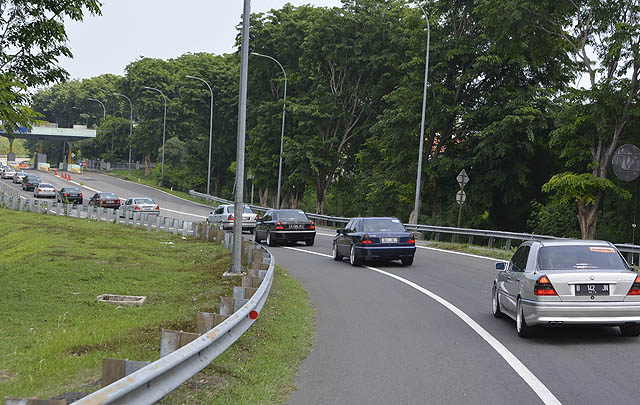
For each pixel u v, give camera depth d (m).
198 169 90.62
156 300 15.34
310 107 51.62
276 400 6.68
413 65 41.59
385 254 21.06
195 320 11.03
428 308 13.04
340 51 50.75
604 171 30.16
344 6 51.00
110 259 22.75
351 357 8.72
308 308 12.98
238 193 18.20
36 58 15.93
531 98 37.81
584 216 30.86
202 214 56.41
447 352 8.99
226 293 14.42
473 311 12.67
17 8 15.32
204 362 6.39
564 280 9.32
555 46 33.50
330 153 53.19
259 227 32.12
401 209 50.84
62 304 14.95
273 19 59.62
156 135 100.88
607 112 28.98
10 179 96.38
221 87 74.06
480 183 41.81
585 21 30.73
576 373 7.71
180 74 102.19
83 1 15.27
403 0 50.06
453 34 40.94
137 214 37.84
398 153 43.88
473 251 26.59
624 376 7.54
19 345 10.79
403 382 7.39
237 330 7.97
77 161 142.25
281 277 17.42
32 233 32.06
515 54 34.03
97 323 12.23
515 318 10.45
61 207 44.62
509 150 38.75
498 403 6.50
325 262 23.28
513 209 44.41
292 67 58.75
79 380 7.66
